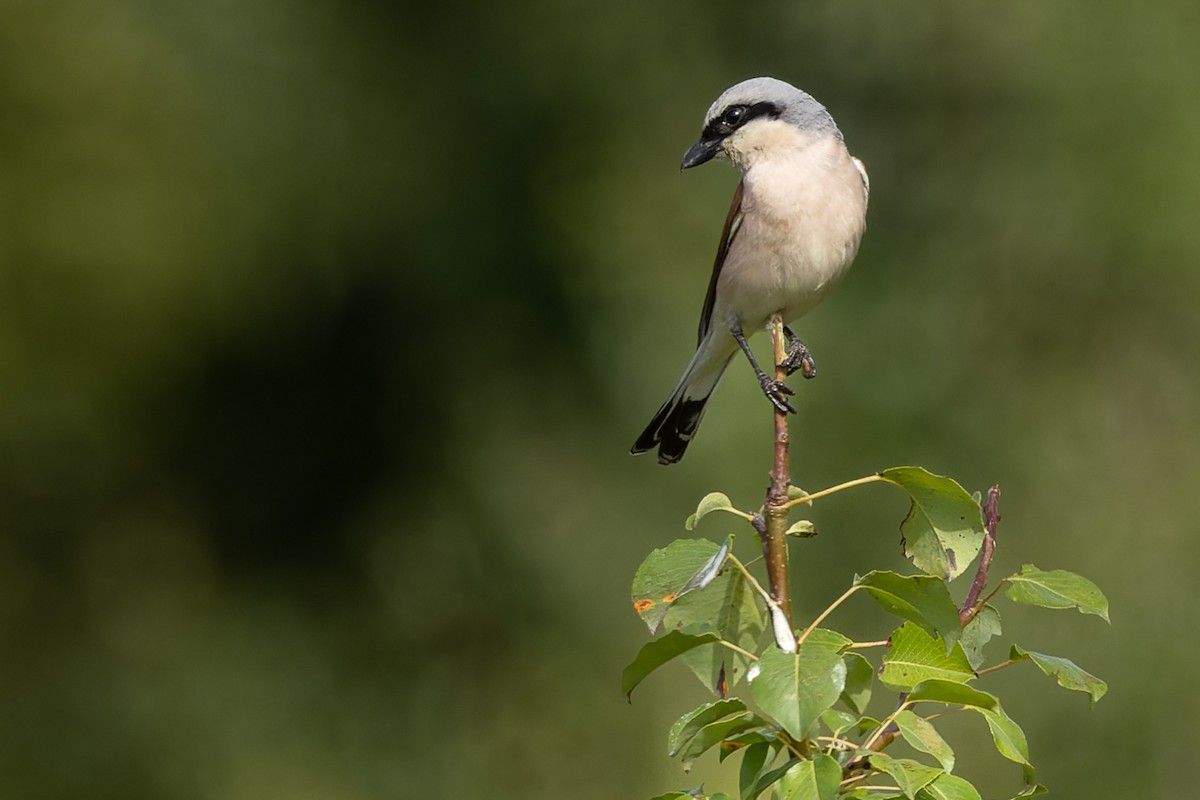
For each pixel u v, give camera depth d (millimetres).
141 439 14961
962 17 13602
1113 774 11164
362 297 14531
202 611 14734
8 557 14438
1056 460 12477
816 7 14055
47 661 14336
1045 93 13352
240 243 14203
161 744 13930
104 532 14867
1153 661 11594
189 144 14086
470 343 14266
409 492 14766
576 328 13984
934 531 3971
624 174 14211
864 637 11375
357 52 14180
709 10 14258
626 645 13234
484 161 14242
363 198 14117
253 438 15344
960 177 13562
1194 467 12539
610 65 14258
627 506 13359
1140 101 13102
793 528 4004
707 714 3793
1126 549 12188
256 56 14062
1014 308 13156
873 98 14031
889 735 3805
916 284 13109
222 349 14711
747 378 11789
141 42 14078
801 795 3432
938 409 12273
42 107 14086
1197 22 13281
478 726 13625
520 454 14062
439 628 14180
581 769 13070
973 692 3637
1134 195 12953
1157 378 12969
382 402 14867
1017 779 11000
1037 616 11742
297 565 15070
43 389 14383
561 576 13602
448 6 14320
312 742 14039
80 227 14117
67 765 13859
